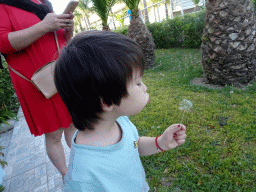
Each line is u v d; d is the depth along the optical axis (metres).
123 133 0.78
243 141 2.13
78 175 0.62
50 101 1.41
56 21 1.24
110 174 0.66
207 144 2.19
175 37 8.55
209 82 3.88
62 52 0.60
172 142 0.91
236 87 3.48
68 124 1.56
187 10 14.05
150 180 1.85
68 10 1.32
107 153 0.67
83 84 0.55
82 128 0.66
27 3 1.30
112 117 0.68
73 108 0.62
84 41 0.58
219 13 3.12
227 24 3.11
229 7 3.00
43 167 2.31
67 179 0.64
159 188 1.72
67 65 0.56
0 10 1.19
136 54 0.57
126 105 0.62
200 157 1.98
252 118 2.49
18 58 1.29
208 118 2.65
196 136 2.34
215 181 1.68
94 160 0.64
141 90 0.64
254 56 3.26
